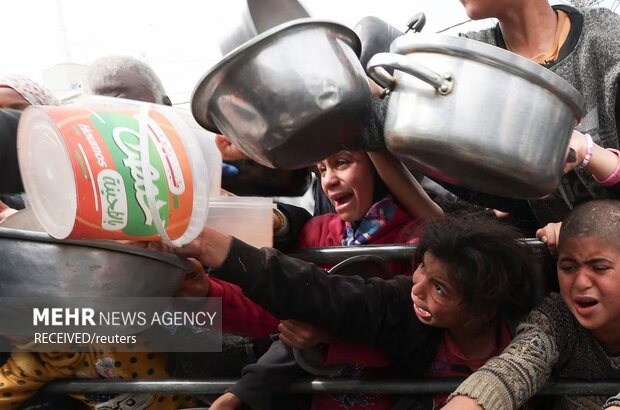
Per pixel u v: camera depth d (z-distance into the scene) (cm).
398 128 99
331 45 100
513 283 119
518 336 117
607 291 110
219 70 98
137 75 167
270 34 96
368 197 143
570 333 121
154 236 97
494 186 100
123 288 99
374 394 128
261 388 125
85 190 88
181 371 142
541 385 112
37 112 93
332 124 99
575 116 101
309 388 125
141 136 95
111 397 135
